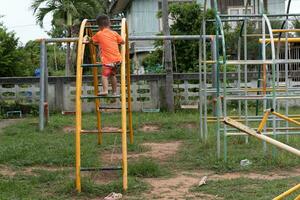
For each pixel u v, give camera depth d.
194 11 22.67
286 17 11.39
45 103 15.06
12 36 22.77
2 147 11.11
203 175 8.41
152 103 19.45
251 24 18.78
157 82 19.45
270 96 9.65
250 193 7.04
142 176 8.34
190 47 22.16
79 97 7.48
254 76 19.48
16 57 22.59
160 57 25.50
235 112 17.67
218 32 9.29
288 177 8.05
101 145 11.50
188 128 14.55
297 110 18.28
